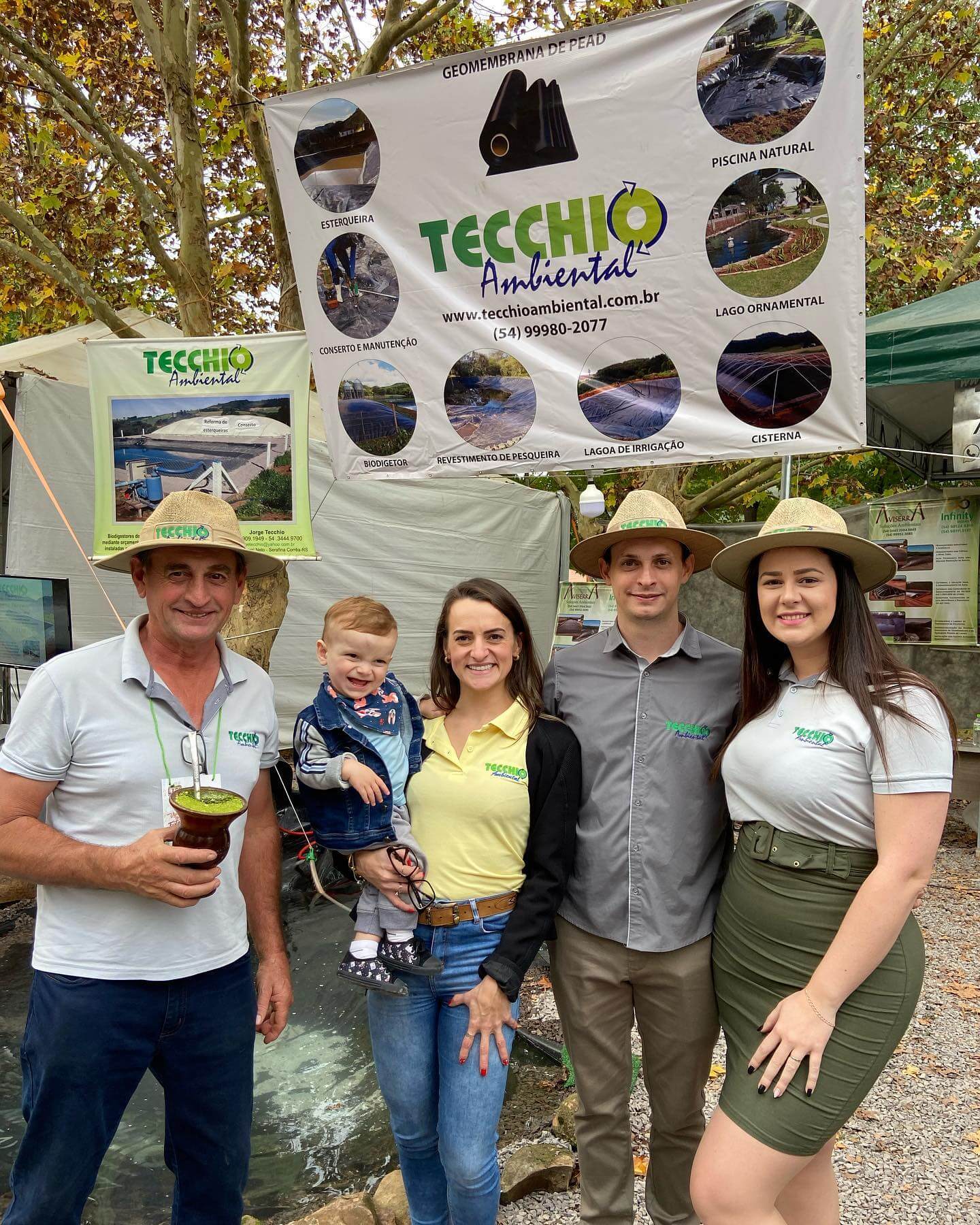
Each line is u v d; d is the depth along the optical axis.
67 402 6.18
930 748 1.82
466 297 3.67
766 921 2.01
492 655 2.27
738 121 3.25
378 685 2.37
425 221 3.67
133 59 9.23
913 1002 1.87
